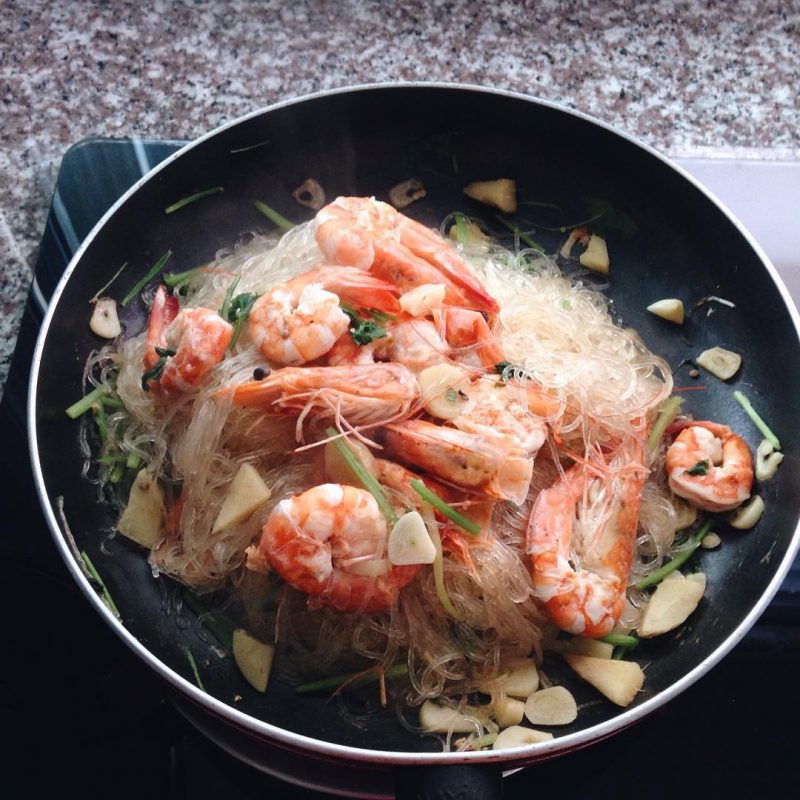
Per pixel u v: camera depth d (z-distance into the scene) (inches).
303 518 13.3
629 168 17.3
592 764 14.5
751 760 14.6
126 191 17.1
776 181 18.4
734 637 13.5
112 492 15.8
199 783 14.4
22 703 14.7
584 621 14.5
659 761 14.5
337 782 14.3
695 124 19.9
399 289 15.8
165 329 16.4
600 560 15.1
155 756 14.5
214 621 15.1
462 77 20.2
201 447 15.3
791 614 15.4
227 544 15.1
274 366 15.2
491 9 20.8
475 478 14.4
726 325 16.7
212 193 17.3
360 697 14.7
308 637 15.1
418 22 20.6
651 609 15.1
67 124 19.6
